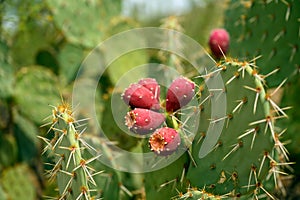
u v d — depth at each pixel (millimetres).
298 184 1286
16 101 1455
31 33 1603
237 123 957
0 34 1530
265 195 968
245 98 948
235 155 961
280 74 1249
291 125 1253
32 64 1600
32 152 1404
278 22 1244
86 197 944
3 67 1479
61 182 988
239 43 1299
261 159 941
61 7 1535
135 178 1165
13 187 1370
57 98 1474
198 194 953
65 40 1580
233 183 966
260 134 938
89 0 1553
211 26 1741
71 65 1559
